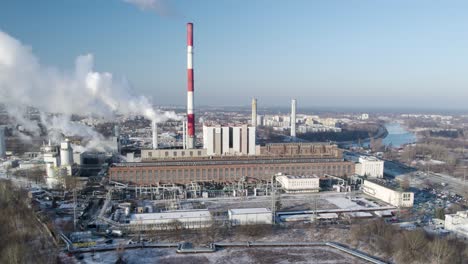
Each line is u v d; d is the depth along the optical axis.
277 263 113.62
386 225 137.62
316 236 137.12
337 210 170.50
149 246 125.81
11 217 135.75
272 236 137.00
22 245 110.44
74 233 134.12
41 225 140.75
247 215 149.25
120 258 113.56
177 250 121.50
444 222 150.25
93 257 116.38
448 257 111.88
